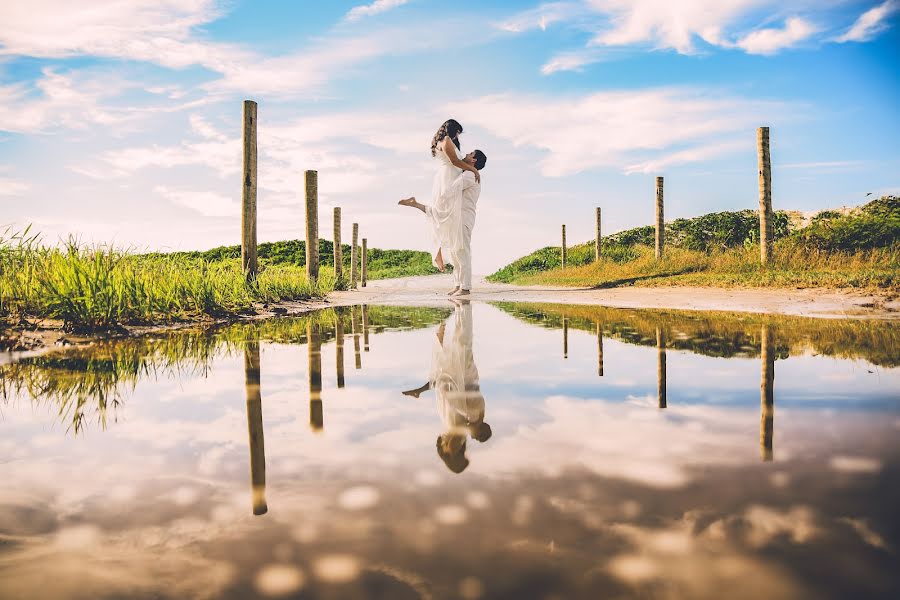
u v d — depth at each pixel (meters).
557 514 0.70
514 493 0.77
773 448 0.94
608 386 1.51
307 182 8.85
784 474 0.82
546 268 24.31
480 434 1.07
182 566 0.59
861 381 1.52
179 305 4.07
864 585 0.53
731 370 1.72
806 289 6.03
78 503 0.77
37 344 2.58
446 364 1.94
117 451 1.00
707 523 0.66
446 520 0.69
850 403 1.27
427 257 40.69
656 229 14.42
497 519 0.69
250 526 0.69
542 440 1.02
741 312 4.04
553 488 0.79
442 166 6.78
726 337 2.58
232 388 1.58
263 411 1.30
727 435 1.03
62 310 3.00
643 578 0.55
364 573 0.57
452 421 1.18
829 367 1.75
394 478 0.84
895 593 0.52
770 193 10.35
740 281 7.82
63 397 1.48
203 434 1.11
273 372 1.83
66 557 0.62
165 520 0.71
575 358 2.01
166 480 0.85
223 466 0.92
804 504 0.71
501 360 1.98
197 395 1.49
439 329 3.20
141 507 0.75
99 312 3.13
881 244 9.48
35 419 1.25
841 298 4.90
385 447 1.00
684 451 0.94
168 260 4.81
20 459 0.97
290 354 2.25
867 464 0.85
